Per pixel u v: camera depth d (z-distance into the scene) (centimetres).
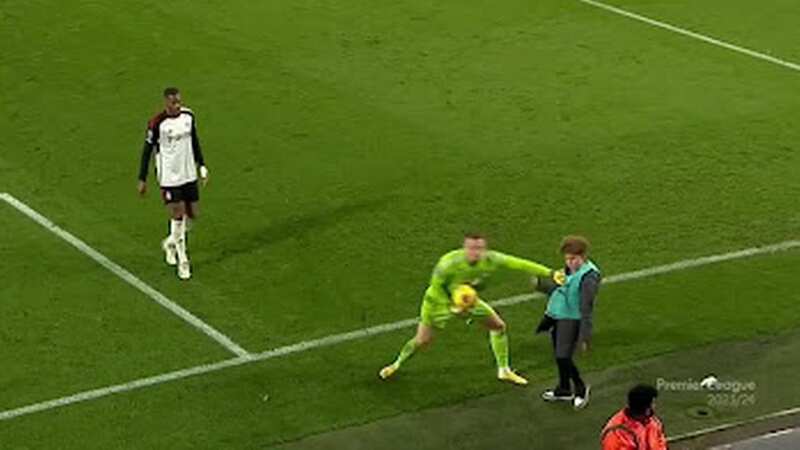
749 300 7056
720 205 7988
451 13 10619
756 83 9594
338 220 7831
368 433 6059
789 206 7988
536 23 10469
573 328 6097
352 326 6844
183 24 10412
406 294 7119
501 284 7169
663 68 9794
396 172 8356
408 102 9256
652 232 7706
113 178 8319
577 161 8481
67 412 6194
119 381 6412
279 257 7456
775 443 6003
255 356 6600
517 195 8094
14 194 8112
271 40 10175
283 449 5947
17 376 6431
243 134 8844
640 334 6775
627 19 10569
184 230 7256
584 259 6097
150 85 9550
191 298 7081
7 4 10712
